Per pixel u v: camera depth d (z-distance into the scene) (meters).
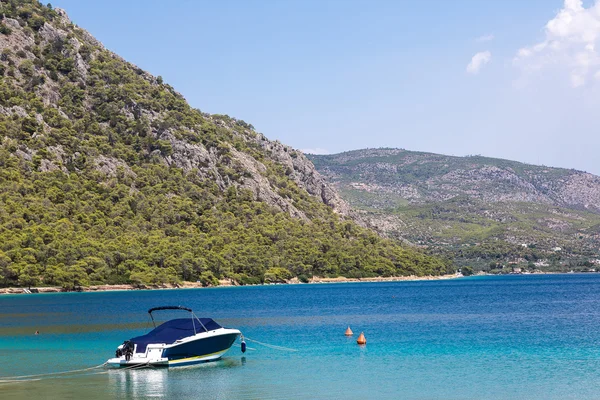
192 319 72.06
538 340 87.88
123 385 61.38
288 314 136.38
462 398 55.50
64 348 84.12
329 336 94.69
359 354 77.25
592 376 63.12
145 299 189.50
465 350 79.50
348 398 55.81
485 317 125.00
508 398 55.28
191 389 59.50
